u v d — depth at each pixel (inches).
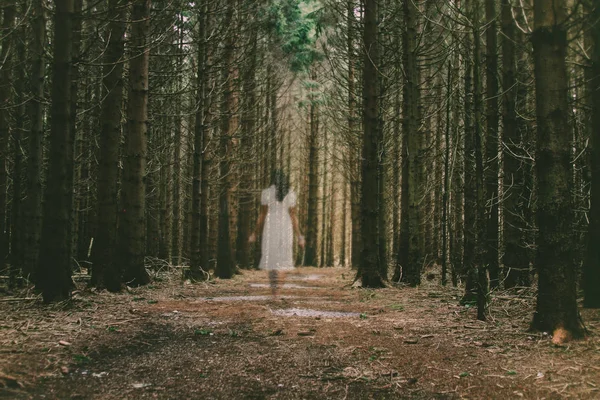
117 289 322.0
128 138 363.3
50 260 241.4
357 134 613.9
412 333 200.8
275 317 240.7
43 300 239.6
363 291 377.4
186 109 547.2
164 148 554.9
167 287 379.6
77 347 163.3
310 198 1007.0
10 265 339.6
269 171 807.7
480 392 130.0
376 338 192.2
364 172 419.5
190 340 185.2
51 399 119.0
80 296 282.8
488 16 294.7
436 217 568.4
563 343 172.2
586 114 265.7
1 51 339.0
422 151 510.6
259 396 127.4
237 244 716.7
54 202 241.3
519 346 173.0
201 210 496.1
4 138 355.9
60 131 242.2
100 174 323.9
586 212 252.2
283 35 663.1
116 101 327.0
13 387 124.1
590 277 241.0
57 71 240.8
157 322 215.0
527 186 293.7
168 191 606.9
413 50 412.8
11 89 356.2
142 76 359.9
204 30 456.4
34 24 289.1
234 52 534.9
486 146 303.9
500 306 254.5
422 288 396.8
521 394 127.4
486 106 306.8
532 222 292.8
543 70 183.6
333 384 137.6
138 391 127.8
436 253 610.5
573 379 136.3
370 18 421.7
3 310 224.1
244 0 508.1
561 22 183.3
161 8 377.7
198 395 126.8
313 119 947.3
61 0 242.5
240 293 366.0
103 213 323.0
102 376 138.0
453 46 361.4
